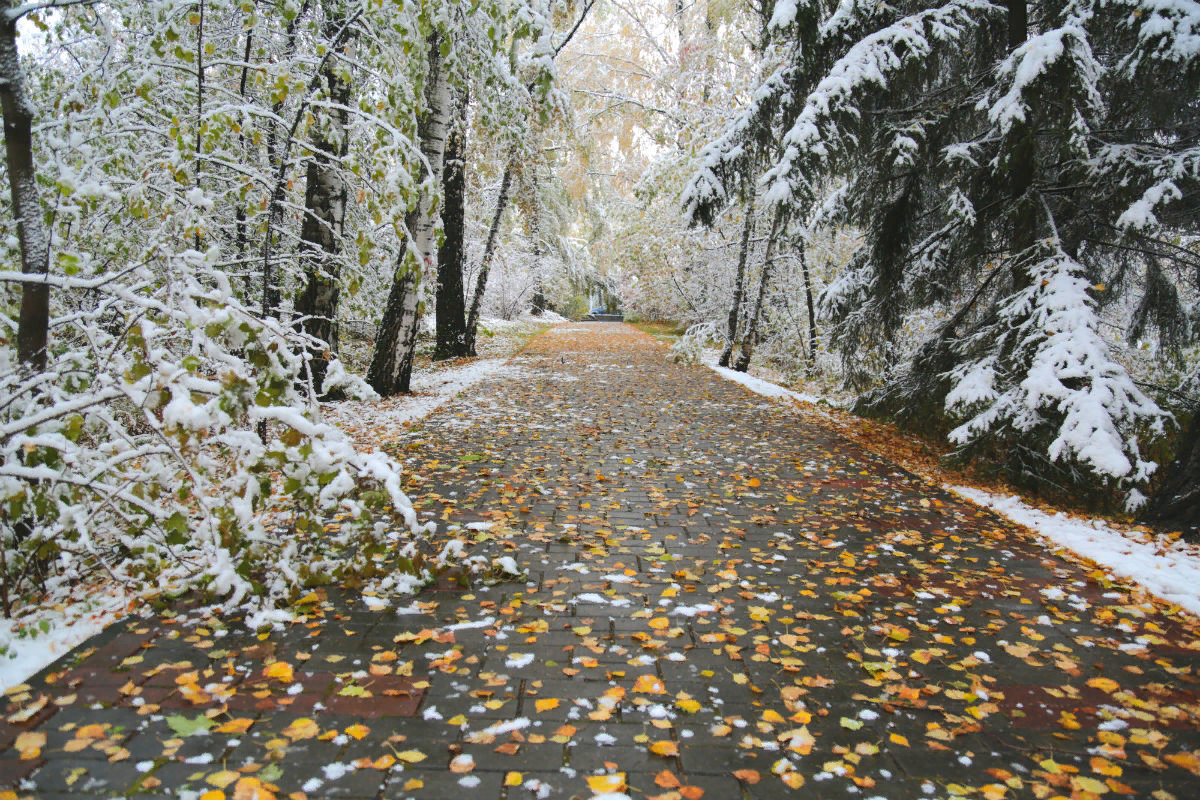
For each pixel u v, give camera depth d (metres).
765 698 2.79
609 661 3.05
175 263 3.69
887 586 4.01
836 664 3.09
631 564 4.24
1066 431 5.38
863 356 10.53
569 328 33.62
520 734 2.50
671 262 21.69
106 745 2.37
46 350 3.68
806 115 6.91
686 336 18.25
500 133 11.67
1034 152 6.86
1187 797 2.25
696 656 3.12
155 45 5.02
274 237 7.79
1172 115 6.55
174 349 4.58
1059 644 3.33
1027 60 5.85
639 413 10.08
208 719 2.53
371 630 3.30
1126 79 5.82
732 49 18.72
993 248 8.02
